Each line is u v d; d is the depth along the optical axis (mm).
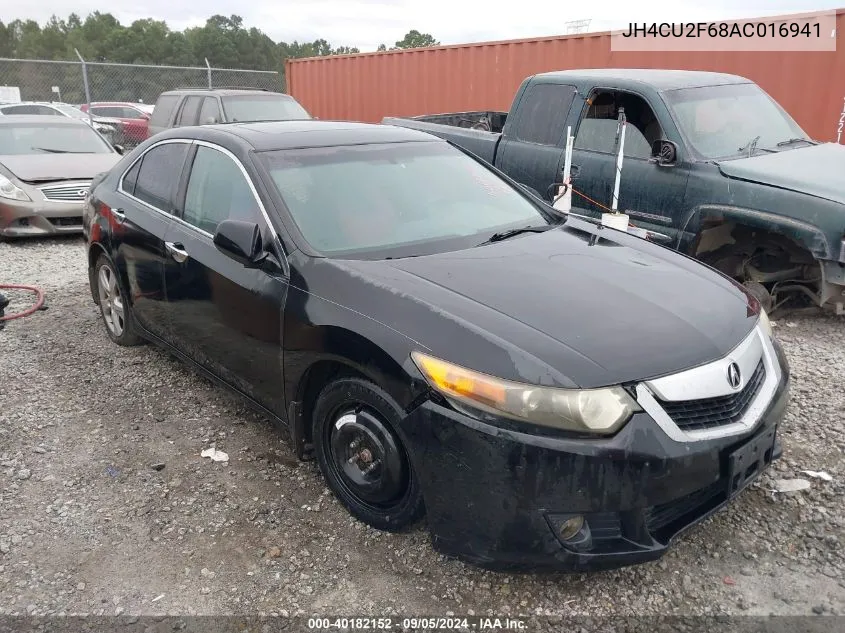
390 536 3127
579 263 3316
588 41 9828
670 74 6484
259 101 12289
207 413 4277
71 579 2896
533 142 6816
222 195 3873
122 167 5047
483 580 2869
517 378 2496
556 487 2447
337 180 3748
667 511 2645
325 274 3178
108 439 3977
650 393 2518
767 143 6027
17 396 4500
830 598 2740
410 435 2705
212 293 3770
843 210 4879
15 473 3641
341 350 2969
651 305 2918
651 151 5938
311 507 3344
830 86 7891
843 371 4730
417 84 12734
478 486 2535
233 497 3428
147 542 3117
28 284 7074
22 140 9969
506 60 11000
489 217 3898
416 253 3393
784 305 5988
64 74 18703
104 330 5703
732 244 5711
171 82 19359
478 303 2848
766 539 3072
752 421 2723
